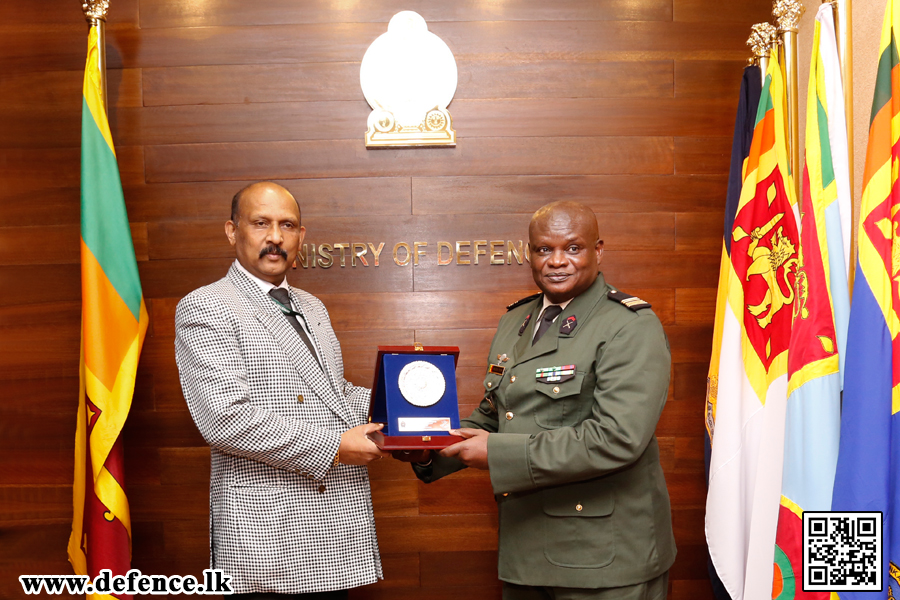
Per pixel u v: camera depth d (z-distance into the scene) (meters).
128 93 2.46
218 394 1.66
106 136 2.22
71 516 2.46
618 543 1.57
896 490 1.53
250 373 1.73
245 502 1.70
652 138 2.50
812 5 2.36
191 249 2.46
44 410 2.47
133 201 2.47
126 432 2.46
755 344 2.11
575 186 2.49
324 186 2.47
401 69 2.46
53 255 2.48
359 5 2.47
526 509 1.64
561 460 1.49
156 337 2.47
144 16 2.46
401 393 1.68
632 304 1.62
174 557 2.45
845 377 1.59
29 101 2.49
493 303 2.49
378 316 2.48
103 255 2.18
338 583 1.73
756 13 2.51
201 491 2.46
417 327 2.48
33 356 2.48
